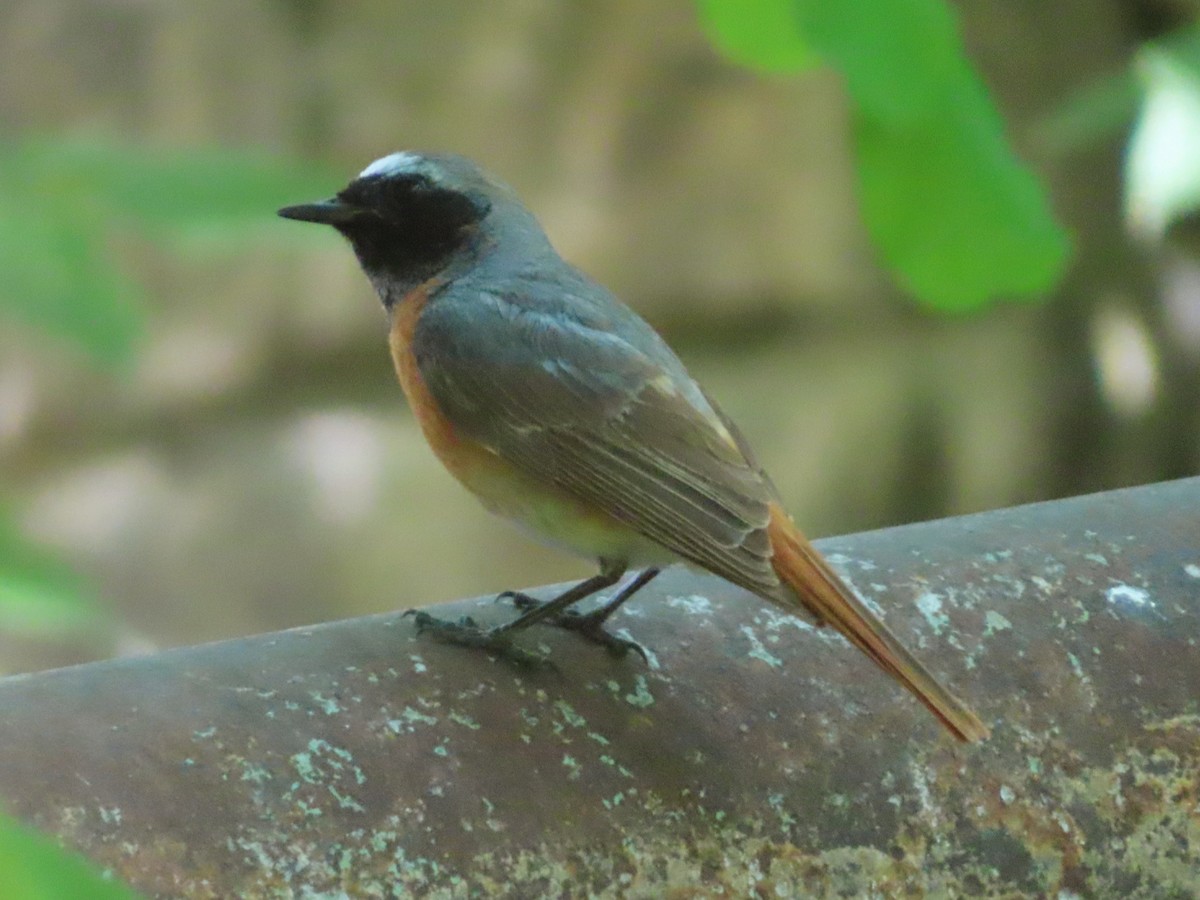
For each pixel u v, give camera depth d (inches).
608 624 233.5
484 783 197.6
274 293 645.9
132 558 650.2
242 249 93.8
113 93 627.2
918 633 232.2
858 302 681.0
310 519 660.7
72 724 186.5
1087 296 703.1
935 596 239.1
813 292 674.2
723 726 214.7
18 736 182.4
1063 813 216.8
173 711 192.5
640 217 657.6
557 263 321.7
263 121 634.2
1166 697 229.3
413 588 665.0
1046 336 706.8
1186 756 224.4
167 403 647.8
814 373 690.2
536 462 293.1
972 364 700.0
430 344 307.4
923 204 102.4
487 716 208.7
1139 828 219.3
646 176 655.1
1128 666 231.9
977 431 703.1
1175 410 719.1
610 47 645.3
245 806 182.1
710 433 278.7
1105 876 216.7
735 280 668.1
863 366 691.4
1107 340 709.9
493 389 298.4
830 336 687.1
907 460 700.0
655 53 645.9
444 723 204.5
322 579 662.5
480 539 668.1
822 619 224.7
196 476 655.1
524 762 202.5
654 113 650.8
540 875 192.7
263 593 658.8
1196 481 283.0
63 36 623.8
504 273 316.2
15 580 109.1
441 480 667.4
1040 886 214.1
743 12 107.6
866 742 216.4
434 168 323.0
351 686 207.3
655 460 281.0
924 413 697.6
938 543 253.8
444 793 193.8
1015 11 665.0
